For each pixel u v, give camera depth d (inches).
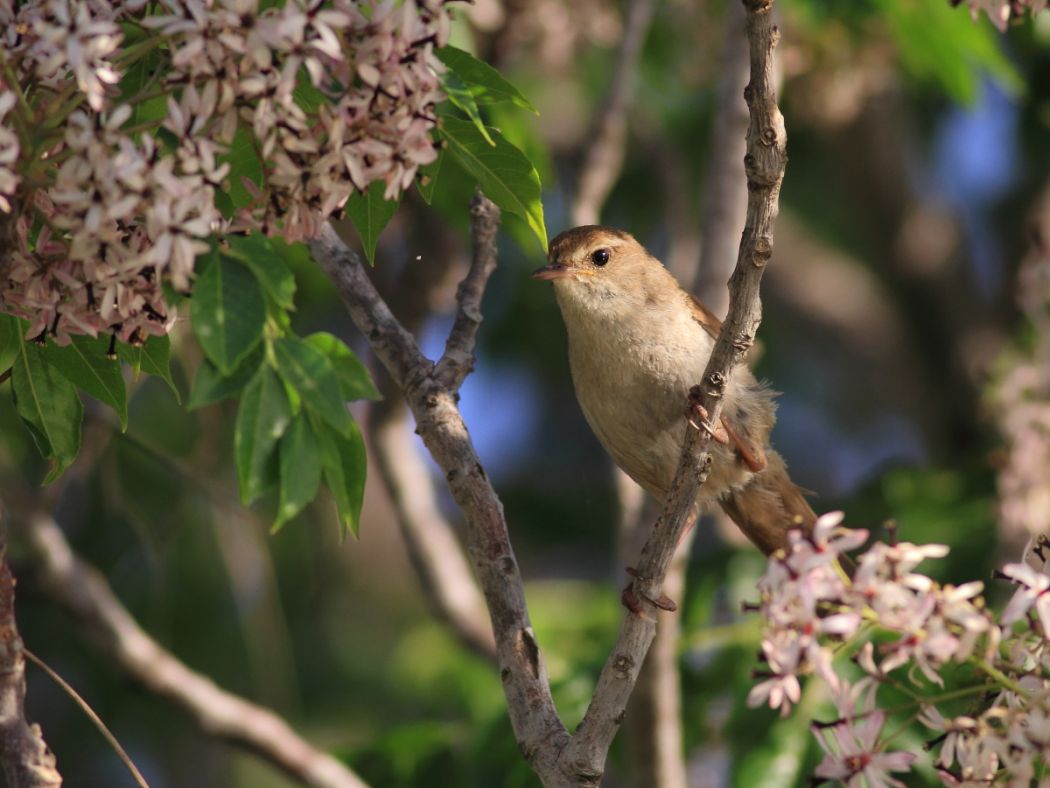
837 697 208.8
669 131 619.8
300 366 208.7
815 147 667.4
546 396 697.6
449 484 275.1
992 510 462.0
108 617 430.6
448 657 573.0
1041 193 630.5
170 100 197.9
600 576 713.0
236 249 205.3
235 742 431.8
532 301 634.2
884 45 541.6
